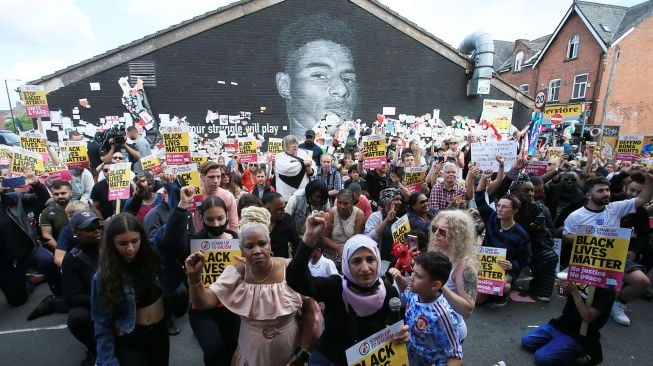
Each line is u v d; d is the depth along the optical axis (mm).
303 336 2287
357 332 2064
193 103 11828
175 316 4195
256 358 2168
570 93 25703
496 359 3451
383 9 13109
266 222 2229
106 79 11023
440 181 5461
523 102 14711
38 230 5168
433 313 2244
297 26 12500
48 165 6750
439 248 2816
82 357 3521
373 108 13531
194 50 11656
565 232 4641
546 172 6805
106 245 2326
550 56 27516
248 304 2127
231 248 2785
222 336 2656
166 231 3016
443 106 14156
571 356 3139
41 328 4023
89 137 11039
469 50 14711
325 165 6172
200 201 4090
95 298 2328
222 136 12234
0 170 5898
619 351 3566
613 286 2893
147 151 8375
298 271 1987
